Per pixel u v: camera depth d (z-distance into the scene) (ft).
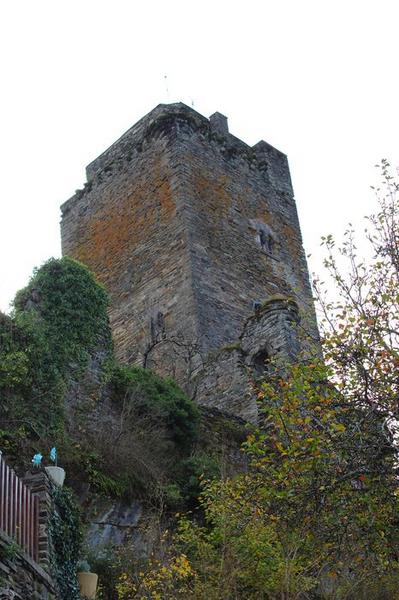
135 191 116.37
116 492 59.72
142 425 67.92
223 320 103.14
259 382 64.54
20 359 60.23
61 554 41.98
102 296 72.74
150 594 49.73
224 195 115.55
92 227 120.26
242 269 110.63
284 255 118.62
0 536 35.45
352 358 50.49
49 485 42.47
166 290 105.29
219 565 51.19
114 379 69.87
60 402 61.93
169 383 74.69
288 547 49.49
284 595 49.11
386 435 46.73
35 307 68.74
